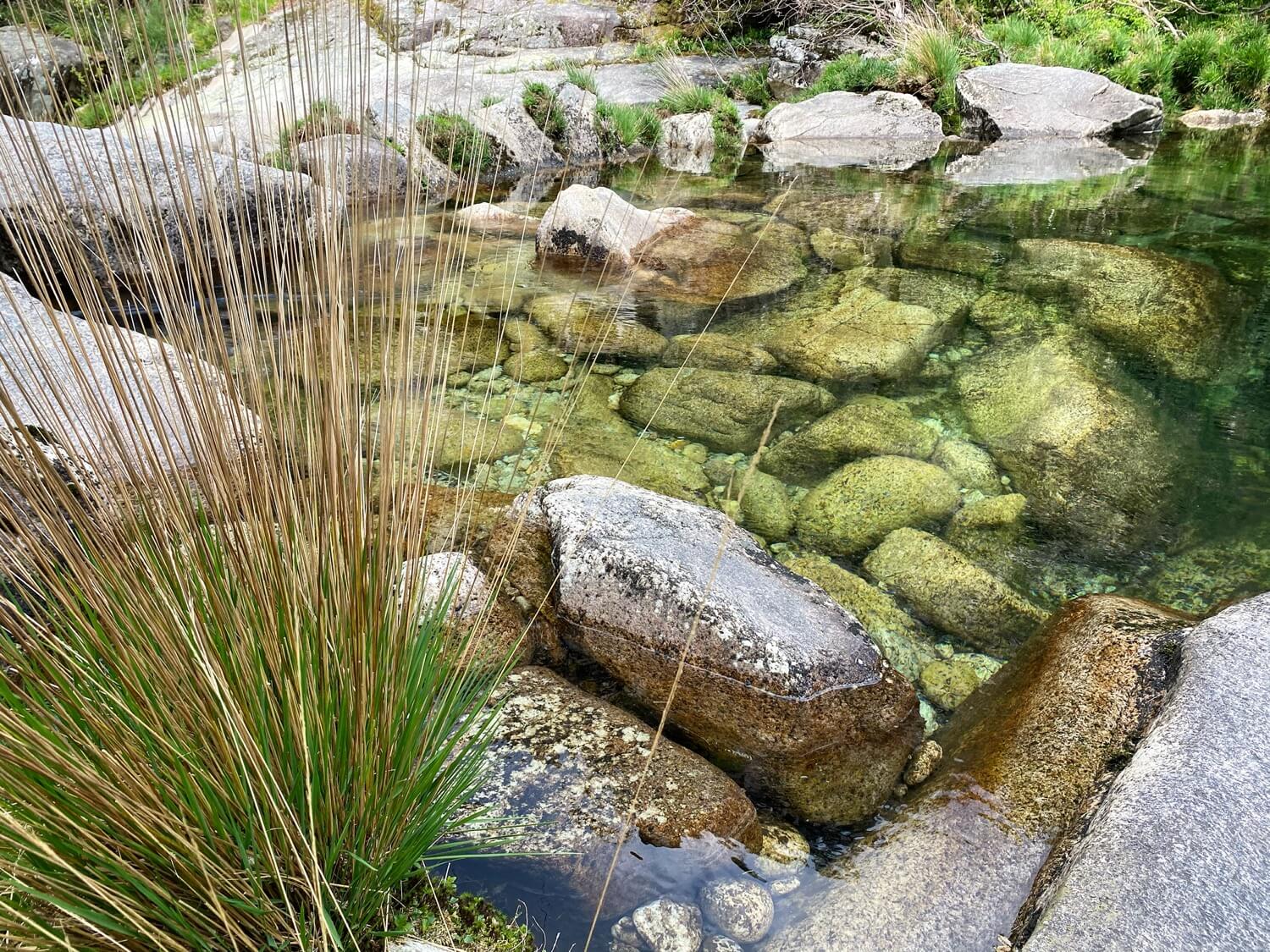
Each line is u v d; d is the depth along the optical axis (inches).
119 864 45.9
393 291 49.8
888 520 128.5
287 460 49.2
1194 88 415.8
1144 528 126.9
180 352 46.9
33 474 47.1
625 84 447.8
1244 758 71.7
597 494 113.5
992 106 393.4
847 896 70.1
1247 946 58.2
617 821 72.8
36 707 47.7
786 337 191.0
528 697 84.7
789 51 479.8
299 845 52.6
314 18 46.1
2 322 46.8
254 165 46.0
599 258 241.1
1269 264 220.8
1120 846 66.6
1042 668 93.5
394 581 53.5
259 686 50.6
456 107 55.3
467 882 66.8
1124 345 179.6
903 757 87.2
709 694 92.3
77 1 40.9
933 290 213.3
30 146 42.4
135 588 48.8
